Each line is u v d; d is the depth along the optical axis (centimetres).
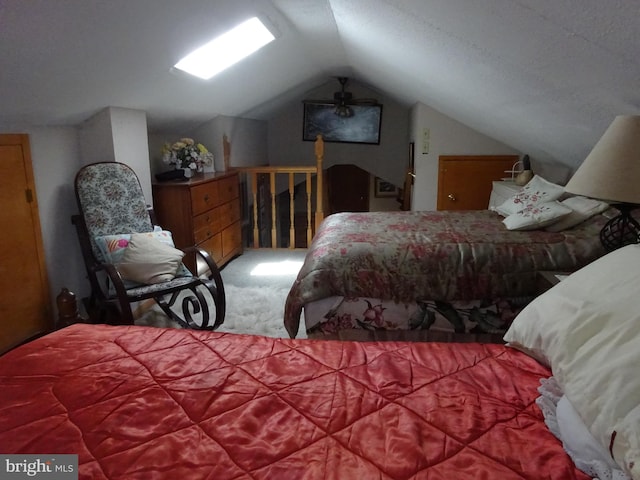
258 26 286
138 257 266
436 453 96
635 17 117
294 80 475
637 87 158
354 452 96
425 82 347
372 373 127
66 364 130
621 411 85
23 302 249
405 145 633
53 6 156
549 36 154
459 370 129
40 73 198
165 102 329
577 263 217
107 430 103
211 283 273
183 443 99
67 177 283
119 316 261
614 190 161
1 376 124
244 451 97
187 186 346
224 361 133
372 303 225
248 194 558
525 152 422
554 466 92
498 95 268
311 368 130
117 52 215
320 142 454
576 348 107
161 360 133
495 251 222
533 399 115
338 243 239
